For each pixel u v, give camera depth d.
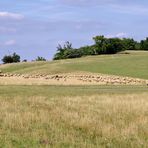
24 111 22.34
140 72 96.69
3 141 15.26
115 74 94.12
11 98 31.28
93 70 102.81
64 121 19.38
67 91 44.56
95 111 23.11
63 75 86.62
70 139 15.84
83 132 17.39
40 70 103.94
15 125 18.06
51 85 57.91
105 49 198.75
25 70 108.88
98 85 59.81
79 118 19.84
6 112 21.31
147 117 20.86
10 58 170.25
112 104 26.50
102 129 17.47
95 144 15.42
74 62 121.44
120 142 15.62
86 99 30.56
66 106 25.48
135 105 25.64
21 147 14.59
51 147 14.69
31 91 43.62
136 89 50.19
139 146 15.14
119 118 20.70
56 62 129.38
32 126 18.25
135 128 17.75
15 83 59.22
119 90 47.75
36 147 14.58
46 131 17.28
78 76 80.25
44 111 22.31
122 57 132.88
